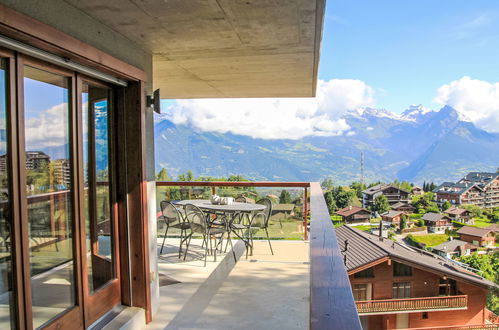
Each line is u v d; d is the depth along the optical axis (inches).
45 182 86.7
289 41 120.9
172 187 235.9
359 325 28.6
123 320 112.9
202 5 89.8
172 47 124.6
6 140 75.6
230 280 165.5
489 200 2773.1
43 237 86.1
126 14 93.7
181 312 132.6
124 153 119.9
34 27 73.3
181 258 199.0
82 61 92.0
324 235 64.6
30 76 81.7
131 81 118.1
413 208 2728.8
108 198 115.6
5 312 76.1
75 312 97.5
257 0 87.5
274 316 129.4
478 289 494.6
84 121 101.7
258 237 236.5
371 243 520.7
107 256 115.3
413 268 481.7
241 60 145.3
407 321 484.1
